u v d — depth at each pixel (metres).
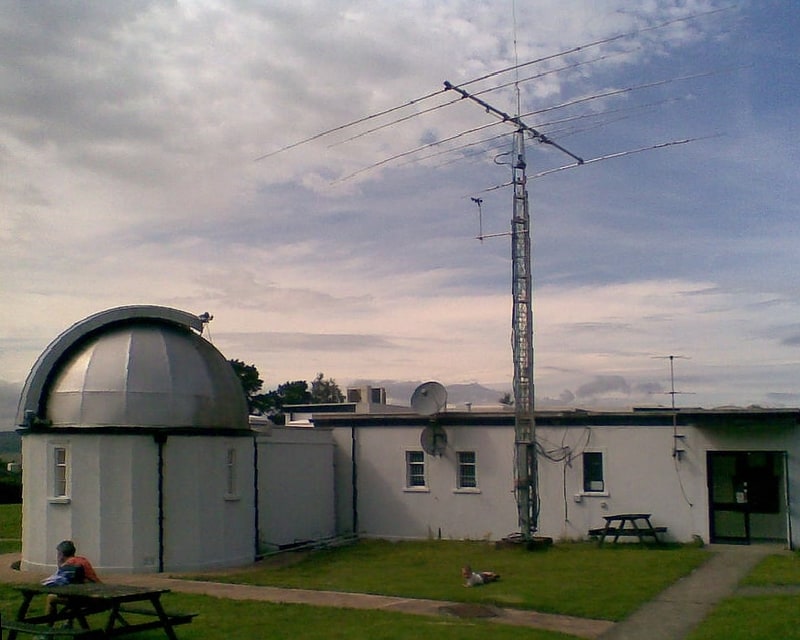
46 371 21.73
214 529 22.00
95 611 12.73
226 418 22.73
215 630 13.31
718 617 14.08
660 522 24.98
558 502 26.11
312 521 27.31
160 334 22.53
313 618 14.23
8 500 43.72
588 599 15.94
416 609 15.20
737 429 24.42
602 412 25.98
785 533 24.20
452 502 27.47
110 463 20.94
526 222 24.72
